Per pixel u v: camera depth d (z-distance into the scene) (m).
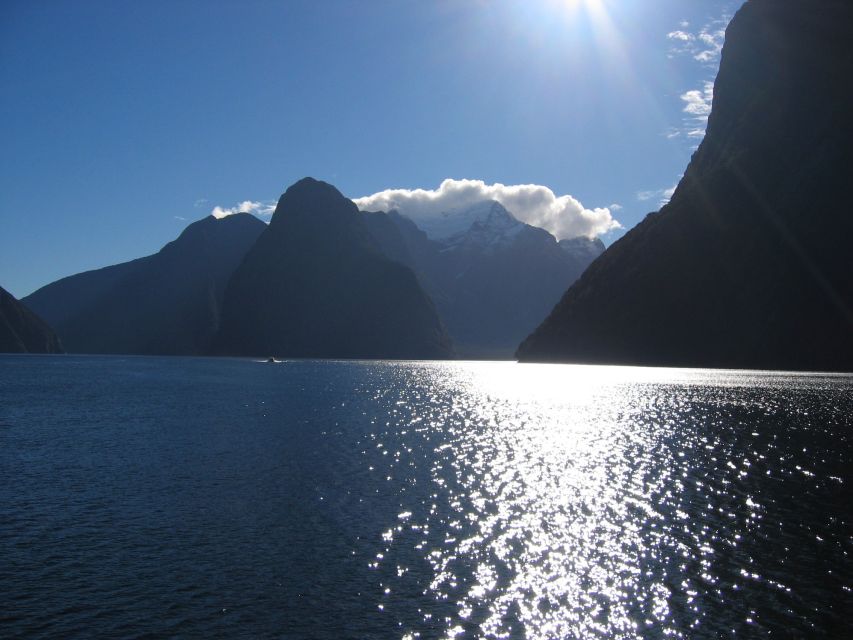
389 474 38.84
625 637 19.38
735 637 19.50
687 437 54.03
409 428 59.00
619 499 33.50
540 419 66.94
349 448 47.72
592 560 25.02
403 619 20.19
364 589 22.23
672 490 35.47
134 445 48.53
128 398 88.75
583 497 33.84
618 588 22.58
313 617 20.27
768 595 22.23
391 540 26.92
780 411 72.69
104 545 26.19
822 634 19.73
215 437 52.59
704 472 40.00
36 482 36.38
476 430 58.12
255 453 45.31
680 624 20.20
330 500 32.81
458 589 22.31
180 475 38.22
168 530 28.05
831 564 24.91
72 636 19.05
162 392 99.88
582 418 67.81
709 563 24.88
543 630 19.67
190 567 24.00
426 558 25.00
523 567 24.22
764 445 49.91
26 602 21.16
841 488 36.06
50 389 104.62
